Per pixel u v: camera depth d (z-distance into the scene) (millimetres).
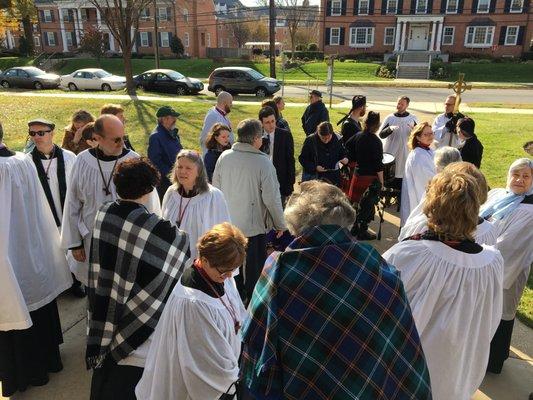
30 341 3100
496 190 3367
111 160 3375
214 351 2027
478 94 24047
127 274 2342
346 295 1556
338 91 25125
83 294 4449
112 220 2369
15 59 40656
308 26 55375
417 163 4566
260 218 4000
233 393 2129
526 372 3422
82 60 40438
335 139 5660
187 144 11086
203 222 3197
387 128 6754
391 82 30016
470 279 2039
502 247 3078
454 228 2043
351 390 1498
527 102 20781
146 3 21469
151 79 23469
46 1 47781
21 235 3000
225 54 45031
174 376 2070
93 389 2525
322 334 1528
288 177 5445
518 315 4152
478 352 2193
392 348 1571
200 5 49750
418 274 2092
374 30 42656
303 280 1574
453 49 41719
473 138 5043
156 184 2447
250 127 3824
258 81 22922
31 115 14547
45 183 3984
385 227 6293
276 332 1562
